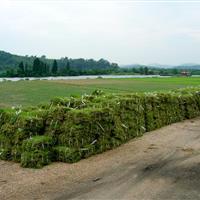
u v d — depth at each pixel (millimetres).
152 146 10641
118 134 10633
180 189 7059
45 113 9883
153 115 13438
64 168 8430
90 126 9477
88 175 7895
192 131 13188
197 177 7770
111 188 7086
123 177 7750
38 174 7996
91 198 6570
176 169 8344
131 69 142875
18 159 8992
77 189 7027
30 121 9406
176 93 16219
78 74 115938
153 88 38594
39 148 8758
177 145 10820
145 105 12883
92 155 9508
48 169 8367
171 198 6605
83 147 9266
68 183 7375
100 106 10586
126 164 8734
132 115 11797
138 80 61781
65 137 9203
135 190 6988
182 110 16016
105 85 43969
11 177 7797
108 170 8250
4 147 9422
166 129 13508
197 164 8758
